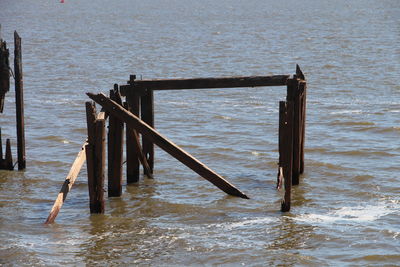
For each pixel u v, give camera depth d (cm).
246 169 2625
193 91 4541
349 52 7031
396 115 3709
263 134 3272
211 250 1758
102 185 1992
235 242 1812
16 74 2434
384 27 10256
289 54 6975
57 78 5250
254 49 7481
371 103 4119
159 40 8631
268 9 16275
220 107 3984
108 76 5491
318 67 5928
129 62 6406
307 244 1803
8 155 2508
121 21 12450
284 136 2119
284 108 2244
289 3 19212
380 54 6800
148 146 2397
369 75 5369
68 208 2103
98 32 9931
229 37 8969
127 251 1752
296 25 11031
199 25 11269
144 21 12406
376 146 2972
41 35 9344
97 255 1720
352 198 2219
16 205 2130
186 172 2508
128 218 2003
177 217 2028
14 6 17962
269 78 2211
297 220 1978
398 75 5353
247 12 15125
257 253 1738
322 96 4409
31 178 2422
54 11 15850
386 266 1669
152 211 2077
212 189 2305
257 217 2017
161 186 2330
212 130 3359
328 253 1747
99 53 7144
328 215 2036
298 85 2214
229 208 2109
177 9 16688
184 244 1798
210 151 2892
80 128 3350
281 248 1773
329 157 2762
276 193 2273
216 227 1931
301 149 2420
